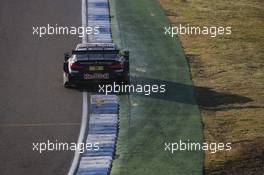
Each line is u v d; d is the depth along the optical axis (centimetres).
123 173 5803
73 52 7631
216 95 7600
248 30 9975
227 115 7056
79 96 7475
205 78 8150
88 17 10138
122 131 6625
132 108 7156
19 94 7519
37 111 7088
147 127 6719
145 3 10894
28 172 5831
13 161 6025
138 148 6278
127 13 10388
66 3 10719
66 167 5922
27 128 6694
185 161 6050
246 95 7631
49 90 7638
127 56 7812
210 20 10281
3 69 8231
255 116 7038
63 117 6950
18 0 10812
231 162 6050
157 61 8644
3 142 6384
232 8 10881
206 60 8756
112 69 7556
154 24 10012
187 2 11062
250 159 6106
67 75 7606
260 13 10725
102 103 7275
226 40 9525
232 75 8262
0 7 10475
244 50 9188
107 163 5972
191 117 6981
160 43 9312
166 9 10681
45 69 8262
